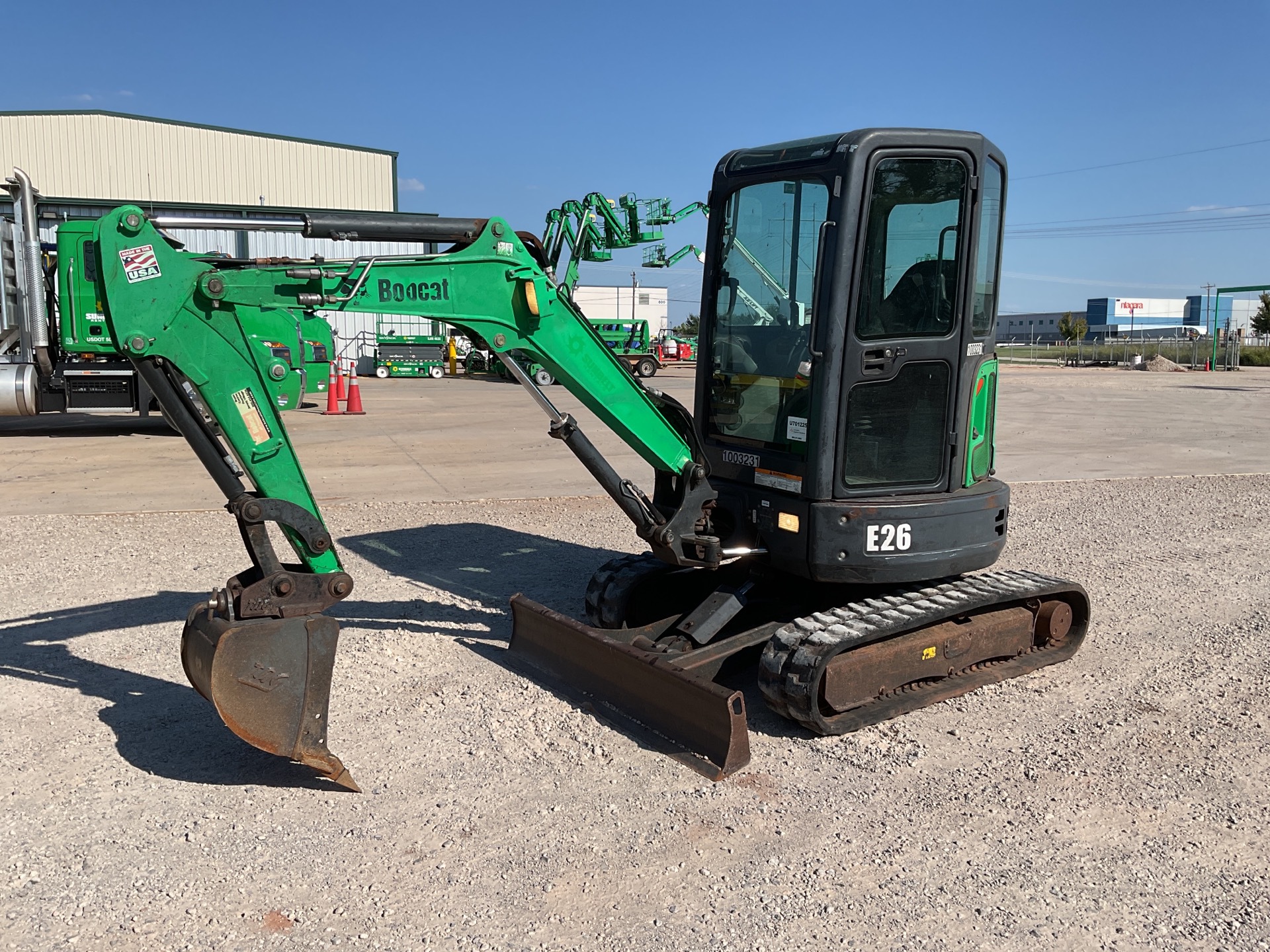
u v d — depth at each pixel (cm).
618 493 475
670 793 396
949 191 468
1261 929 309
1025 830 370
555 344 434
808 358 473
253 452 375
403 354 3133
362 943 298
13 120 2975
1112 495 1091
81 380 1428
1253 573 758
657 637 505
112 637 579
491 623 615
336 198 3306
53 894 321
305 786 399
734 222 514
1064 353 5975
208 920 309
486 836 362
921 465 490
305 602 380
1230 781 413
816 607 532
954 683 504
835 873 339
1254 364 5406
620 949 296
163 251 354
